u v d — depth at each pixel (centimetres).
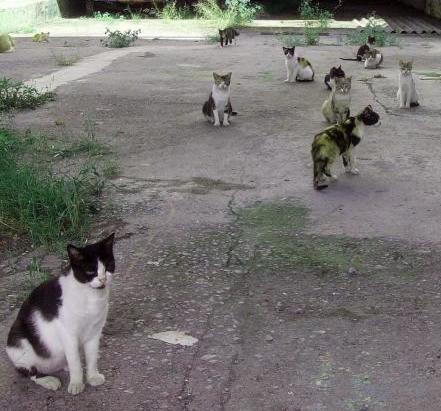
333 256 351
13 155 484
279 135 573
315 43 1164
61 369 249
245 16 1434
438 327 282
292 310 299
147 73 872
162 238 373
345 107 596
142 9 1617
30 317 231
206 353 264
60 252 357
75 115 643
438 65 930
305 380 246
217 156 516
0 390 241
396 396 236
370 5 1881
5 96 686
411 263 343
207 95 733
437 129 588
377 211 407
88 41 1206
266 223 392
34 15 1421
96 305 225
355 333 279
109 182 459
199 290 318
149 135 574
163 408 230
